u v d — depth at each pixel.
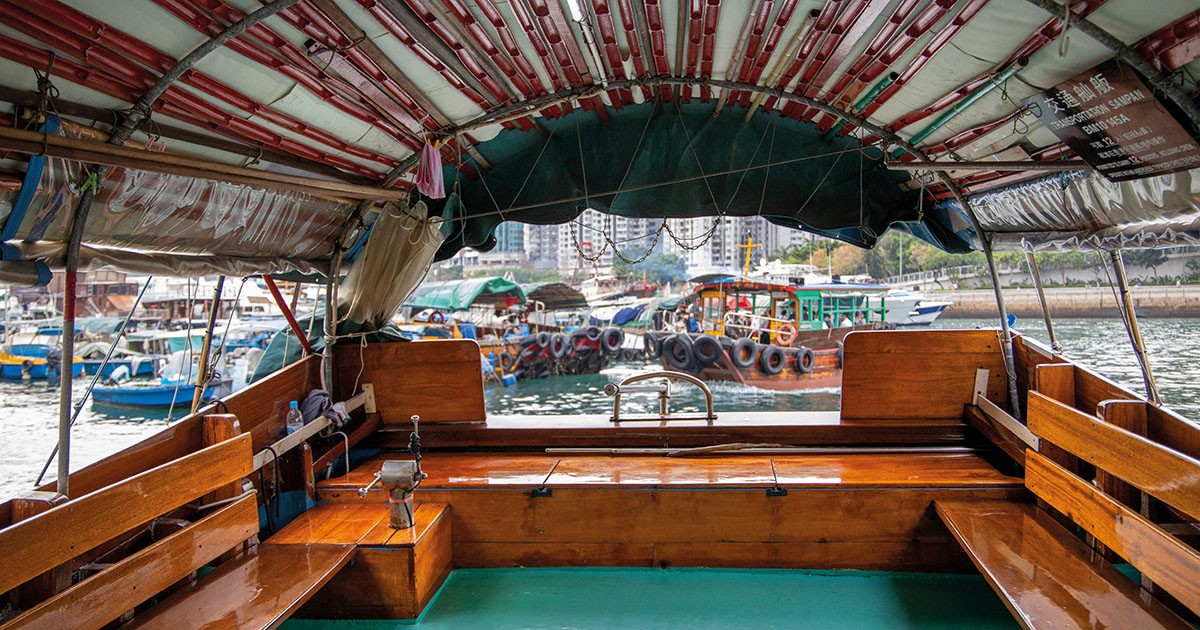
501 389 18.73
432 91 3.39
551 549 3.56
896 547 3.44
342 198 4.07
